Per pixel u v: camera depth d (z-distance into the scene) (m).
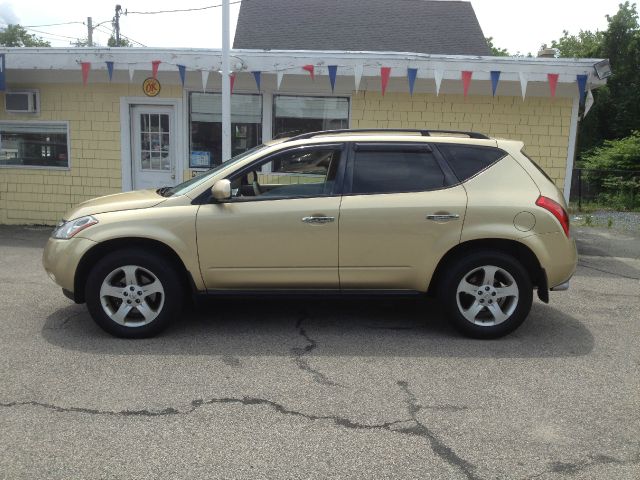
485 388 4.10
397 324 5.54
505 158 5.16
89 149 10.32
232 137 10.19
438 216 4.93
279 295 5.07
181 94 10.01
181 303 5.05
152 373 4.26
